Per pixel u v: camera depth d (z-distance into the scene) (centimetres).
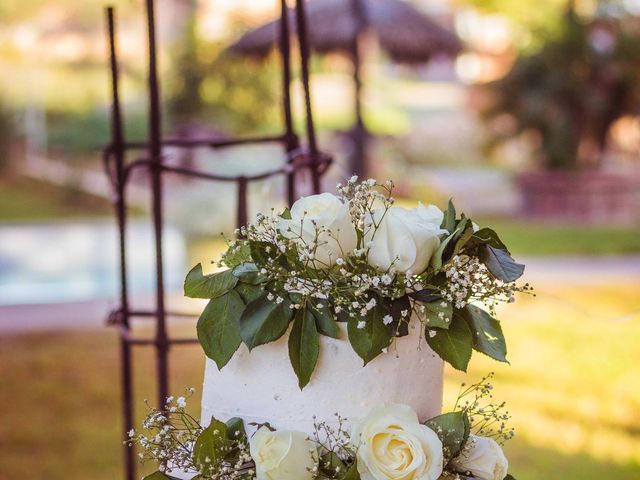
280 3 238
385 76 1773
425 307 134
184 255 819
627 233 1004
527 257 867
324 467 130
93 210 1131
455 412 134
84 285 717
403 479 123
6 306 655
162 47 1330
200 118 1289
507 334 602
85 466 367
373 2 838
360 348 132
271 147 987
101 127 1382
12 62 1507
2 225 1021
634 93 1203
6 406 445
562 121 1210
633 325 621
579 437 413
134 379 484
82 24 1514
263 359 140
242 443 138
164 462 140
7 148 1468
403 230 131
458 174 1364
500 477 136
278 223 136
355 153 863
